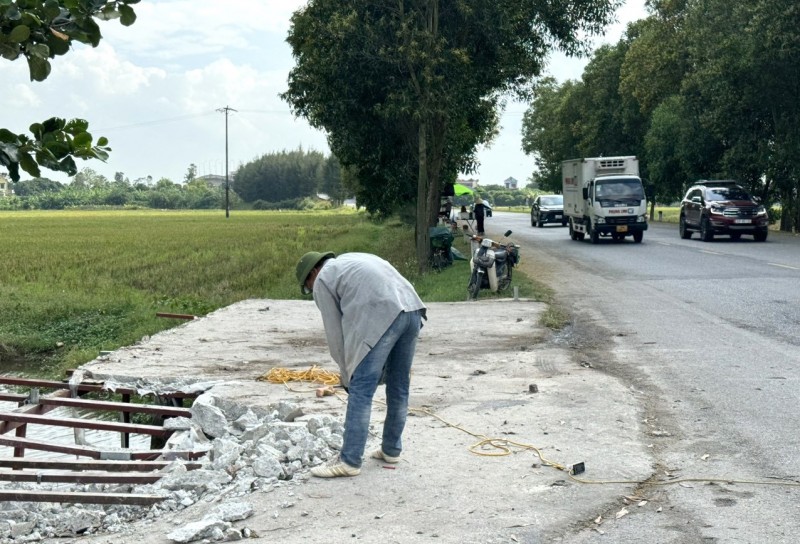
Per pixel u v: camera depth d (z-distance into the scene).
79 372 9.70
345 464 5.70
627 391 8.20
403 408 5.94
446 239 24.48
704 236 31.39
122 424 7.63
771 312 13.49
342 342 5.75
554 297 16.20
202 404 7.51
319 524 4.92
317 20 23.03
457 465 5.93
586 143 61.28
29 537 5.32
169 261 33.44
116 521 5.41
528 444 6.41
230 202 187.75
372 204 30.58
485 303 15.40
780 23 31.41
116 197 186.50
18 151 4.49
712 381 8.67
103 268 30.17
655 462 5.98
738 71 34.25
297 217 101.81
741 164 38.41
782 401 7.73
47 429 10.04
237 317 14.71
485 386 8.56
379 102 24.42
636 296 16.05
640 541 4.59
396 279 5.79
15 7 4.46
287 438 6.39
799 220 37.97
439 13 23.94
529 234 40.19
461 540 4.62
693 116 41.59
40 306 19.47
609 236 35.31
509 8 23.83
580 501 5.21
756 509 5.04
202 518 5.07
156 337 12.42
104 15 4.80
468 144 31.08
